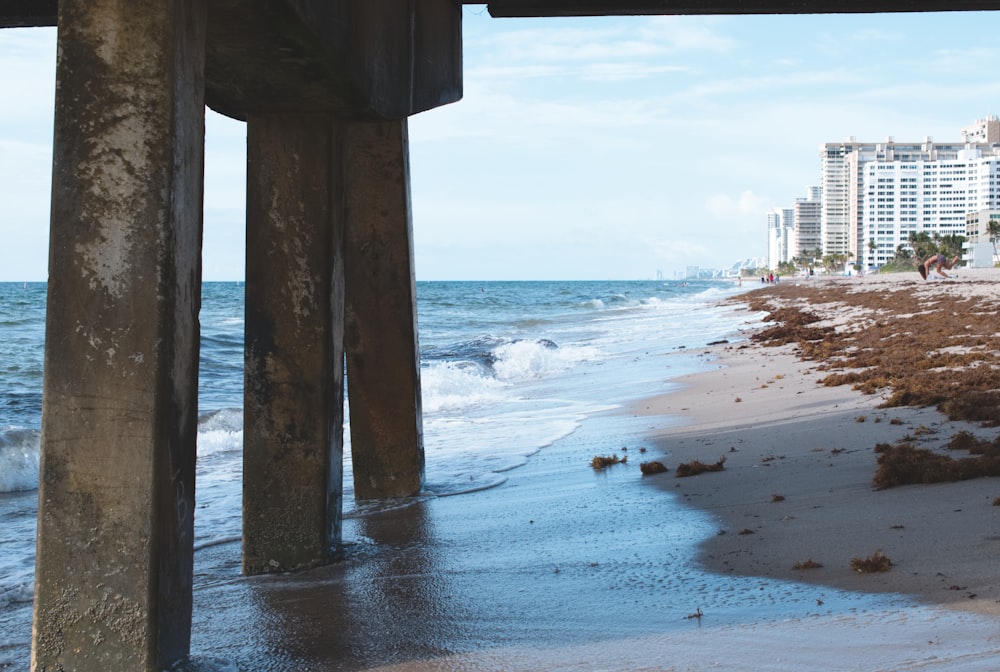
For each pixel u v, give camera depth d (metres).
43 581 4.45
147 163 4.38
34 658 4.49
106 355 4.40
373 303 9.88
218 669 4.80
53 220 4.43
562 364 26.17
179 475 4.60
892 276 109.50
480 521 8.42
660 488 9.11
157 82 4.37
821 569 5.73
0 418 17.19
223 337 34.47
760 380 18.22
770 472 9.21
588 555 6.80
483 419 16.00
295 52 5.90
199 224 4.74
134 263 4.38
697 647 4.57
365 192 9.88
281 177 7.09
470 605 5.79
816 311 43.09
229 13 5.23
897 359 17.81
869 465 8.82
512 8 10.23
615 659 4.53
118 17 4.38
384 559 7.26
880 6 9.91
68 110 4.41
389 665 4.77
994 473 7.65
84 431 4.42
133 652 4.42
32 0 8.12
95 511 4.42
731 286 185.88
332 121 7.11
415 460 9.89
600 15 10.37
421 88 8.96
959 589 4.98
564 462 11.26
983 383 12.96
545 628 5.18
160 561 4.43
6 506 10.94
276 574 7.08
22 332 36.91
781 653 4.34
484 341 34.59
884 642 4.31
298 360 7.14
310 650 5.11
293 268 7.09
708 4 10.05
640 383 20.09
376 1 7.20
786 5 9.94
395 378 9.88
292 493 7.18
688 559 6.38
